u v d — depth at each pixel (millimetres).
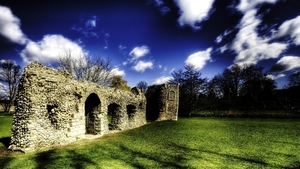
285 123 21016
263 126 19188
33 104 9992
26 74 10102
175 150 10508
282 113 27031
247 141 12492
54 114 11445
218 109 36406
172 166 7871
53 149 10250
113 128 19062
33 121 9898
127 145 11734
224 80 50062
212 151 10234
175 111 29781
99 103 15766
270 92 45719
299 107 28844
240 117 29688
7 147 10156
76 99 13117
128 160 8664
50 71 11281
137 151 10289
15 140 9727
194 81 37469
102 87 16391
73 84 12922
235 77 48312
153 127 20906
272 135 14289
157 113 30031
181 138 14055
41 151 9727
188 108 36906
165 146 11500
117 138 14164
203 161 8539
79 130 13133
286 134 14500
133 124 21578
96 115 15734
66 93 12188
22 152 9320
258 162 8336
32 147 9680
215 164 8133
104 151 10195
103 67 33562
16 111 10031
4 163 7828
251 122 23047
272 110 30125
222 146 11328
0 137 13352
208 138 13812
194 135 15188
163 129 19016
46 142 10562
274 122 22266
